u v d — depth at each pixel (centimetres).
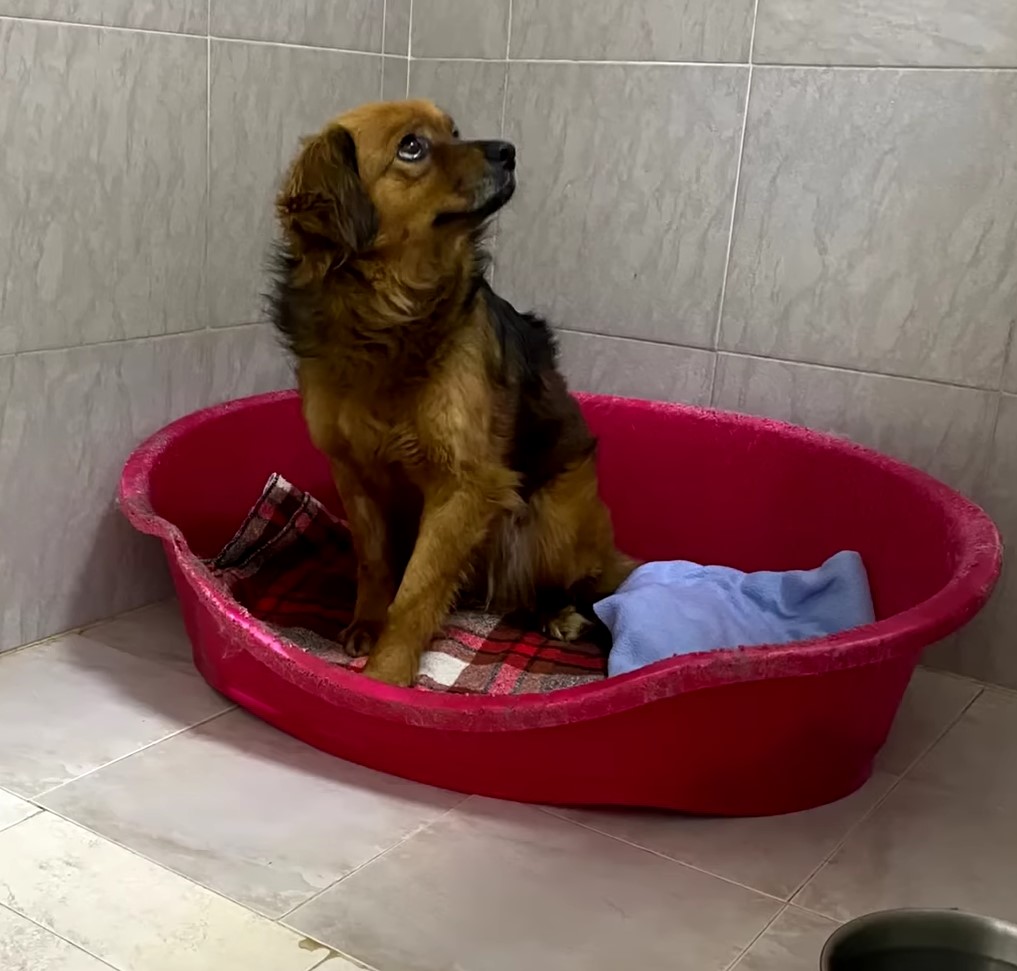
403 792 167
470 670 204
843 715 160
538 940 137
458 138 190
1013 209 203
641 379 253
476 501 190
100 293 206
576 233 252
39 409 201
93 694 191
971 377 213
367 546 206
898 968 130
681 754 157
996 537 178
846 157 217
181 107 212
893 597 208
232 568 226
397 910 141
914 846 162
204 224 223
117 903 139
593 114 243
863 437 229
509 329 202
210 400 236
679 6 228
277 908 140
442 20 256
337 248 174
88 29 192
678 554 251
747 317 236
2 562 201
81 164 197
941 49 204
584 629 218
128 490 193
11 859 146
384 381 181
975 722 202
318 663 165
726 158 230
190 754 174
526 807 166
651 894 147
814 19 214
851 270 222
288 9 229
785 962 136
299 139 216
